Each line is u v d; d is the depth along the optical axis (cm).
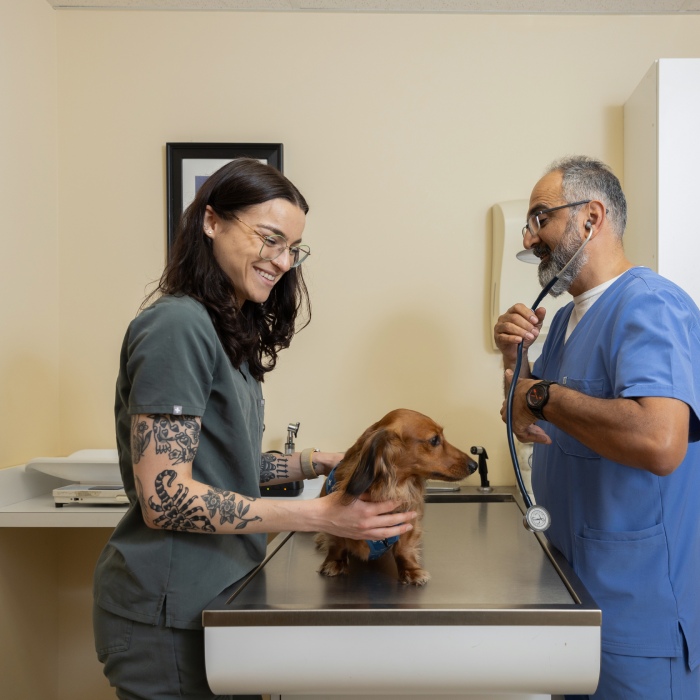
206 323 110
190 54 223
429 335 220
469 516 175
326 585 119
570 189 137
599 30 219
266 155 220
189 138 223
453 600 109
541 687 104
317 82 221
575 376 133
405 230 221
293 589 116
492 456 219
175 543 110
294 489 191
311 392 222
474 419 219
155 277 223
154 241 223
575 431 116
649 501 123
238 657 104
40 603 215
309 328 221
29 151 208
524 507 183
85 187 224
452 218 220
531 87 219
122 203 224
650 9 216
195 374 106
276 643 104
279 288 138
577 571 130
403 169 221
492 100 220
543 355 161
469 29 220
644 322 118
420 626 103
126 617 111
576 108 219
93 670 225
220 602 109
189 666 110
